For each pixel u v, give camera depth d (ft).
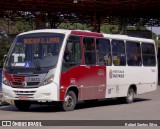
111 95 59.93
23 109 53.98
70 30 52.49
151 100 70.28
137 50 66.95
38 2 97.04
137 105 60.85
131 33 131.85
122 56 62.85
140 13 120.88
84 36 54.60
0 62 106.11
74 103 52.49
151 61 71.10
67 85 50.75
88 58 55.11
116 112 50.75
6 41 115.44
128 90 64.18
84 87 53.98
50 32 51.75
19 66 50.62
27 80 49.49
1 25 140.97
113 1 100.42
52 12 107.65
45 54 50.49
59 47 50.47
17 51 52.19
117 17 130.52
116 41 61.67
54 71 49.16
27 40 52.21
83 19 120.88
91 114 48.32
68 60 51.19
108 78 59.16
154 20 142.72
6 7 98.94
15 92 50.11
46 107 58.34
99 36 57.67
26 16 114.21
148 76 69.77
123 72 62.69
